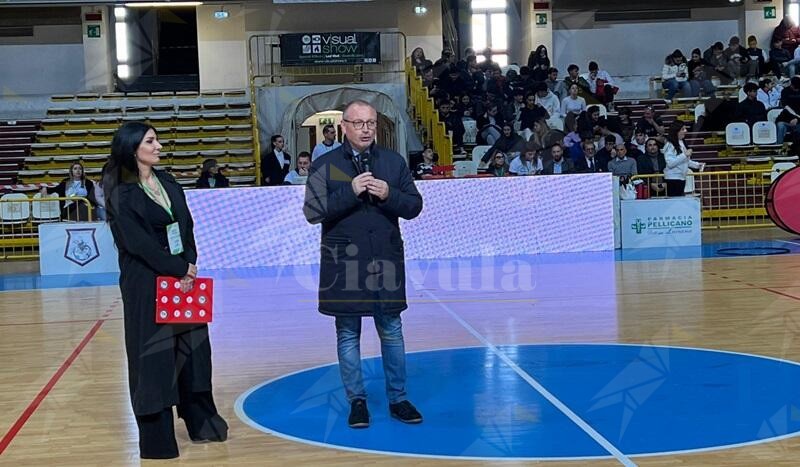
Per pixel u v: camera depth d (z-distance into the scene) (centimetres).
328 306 369
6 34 1159
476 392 426
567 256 1049
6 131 1194
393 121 1016
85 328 662
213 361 520
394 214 374
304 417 392
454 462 320
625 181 1156
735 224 1327
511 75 1095
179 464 331
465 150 1081
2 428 387
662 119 1362
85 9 1126
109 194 338
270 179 1062
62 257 1041
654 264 956
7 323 695
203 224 1015
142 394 334
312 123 1073
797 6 1525
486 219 1062
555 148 1098
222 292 834
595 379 446
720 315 634
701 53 1454
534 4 1117
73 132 1212
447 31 1029
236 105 1140
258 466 324
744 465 307
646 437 343
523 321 635
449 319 652
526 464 314
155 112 1185
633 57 1354
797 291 739
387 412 395
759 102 1391
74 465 332
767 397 402
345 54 997
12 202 1153
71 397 444
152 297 338
